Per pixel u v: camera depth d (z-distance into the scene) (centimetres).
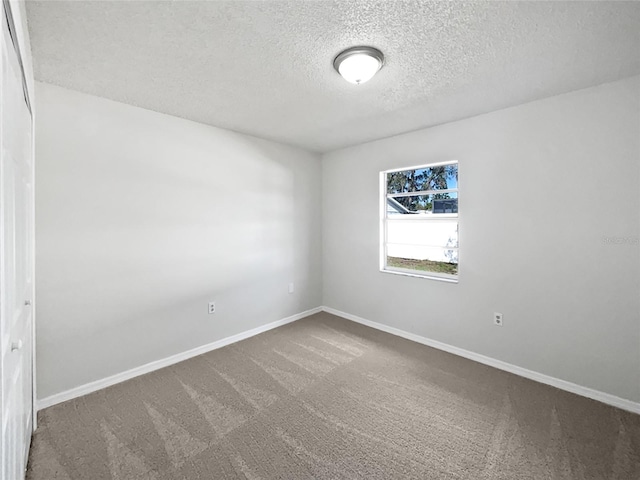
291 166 380
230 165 318
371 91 226
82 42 165
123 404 217
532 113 245
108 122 238
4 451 102
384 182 362
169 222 275
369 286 371
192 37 162
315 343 322
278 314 372
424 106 254
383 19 148
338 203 402
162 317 272
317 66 191
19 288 135
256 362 280
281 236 372
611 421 197
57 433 187
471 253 283
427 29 155
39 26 150
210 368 269
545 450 173
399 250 359
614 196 212
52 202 214
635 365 207
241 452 172
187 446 177
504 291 264
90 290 232
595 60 184
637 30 156
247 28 155
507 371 263
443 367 270
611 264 215
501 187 263
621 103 208
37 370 210
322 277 428
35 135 206
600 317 220
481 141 273
